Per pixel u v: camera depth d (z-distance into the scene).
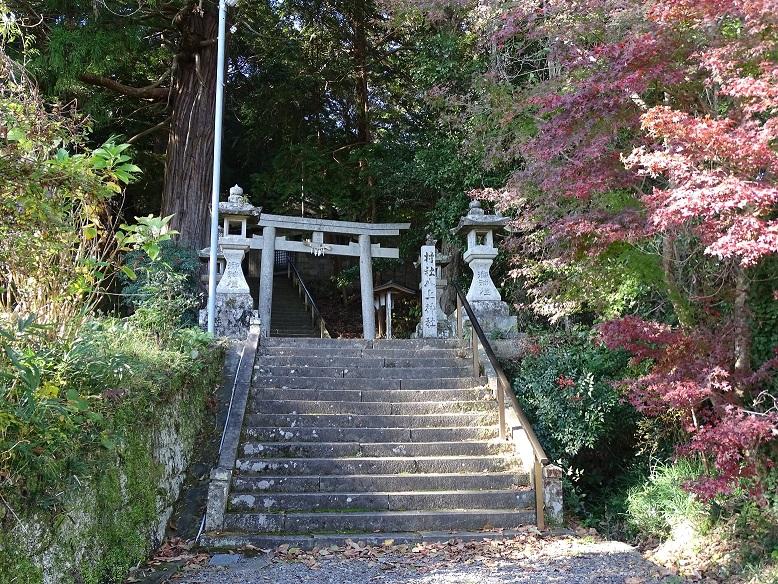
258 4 14.31
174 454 5.32
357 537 4.95
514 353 7.77
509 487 5.68
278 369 7.35
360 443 6.09
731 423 4.40
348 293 19.41
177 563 4.38
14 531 2.81
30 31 10.08
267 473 5.70
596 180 5.08
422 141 14.19
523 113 8.23
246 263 21.16
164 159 14.92
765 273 5.57
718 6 4.64
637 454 6.25
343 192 16.16
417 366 7.71
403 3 10.72
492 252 9.02
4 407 2.75
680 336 5.15
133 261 9.95
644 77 4.90
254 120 16.78
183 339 6.23
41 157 3.03
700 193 3.95
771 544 4.55
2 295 3.62
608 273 6.24
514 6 8.28
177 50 12.73
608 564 4.44
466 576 4.16
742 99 4.94
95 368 3.65
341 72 16.38
